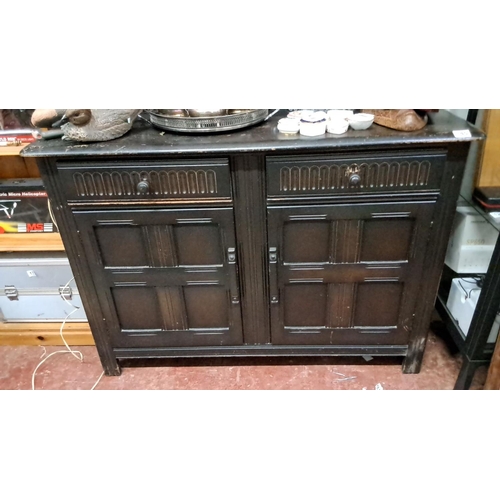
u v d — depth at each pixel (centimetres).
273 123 114
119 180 107
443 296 148
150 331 133
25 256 140
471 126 103
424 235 112
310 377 140
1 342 157
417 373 139
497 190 122
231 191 108
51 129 119
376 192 107
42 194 135
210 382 140
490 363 118
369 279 120
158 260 119
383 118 106
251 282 123
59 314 151
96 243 117
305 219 111
